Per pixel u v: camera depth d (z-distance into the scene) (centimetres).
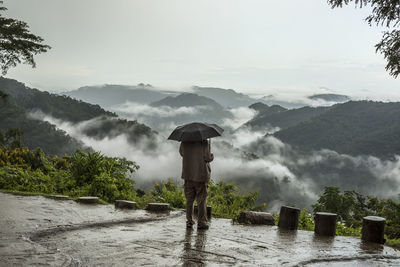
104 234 543
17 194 890
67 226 558
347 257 473
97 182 1065
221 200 1127
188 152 654
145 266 382
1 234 470
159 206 830
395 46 749
